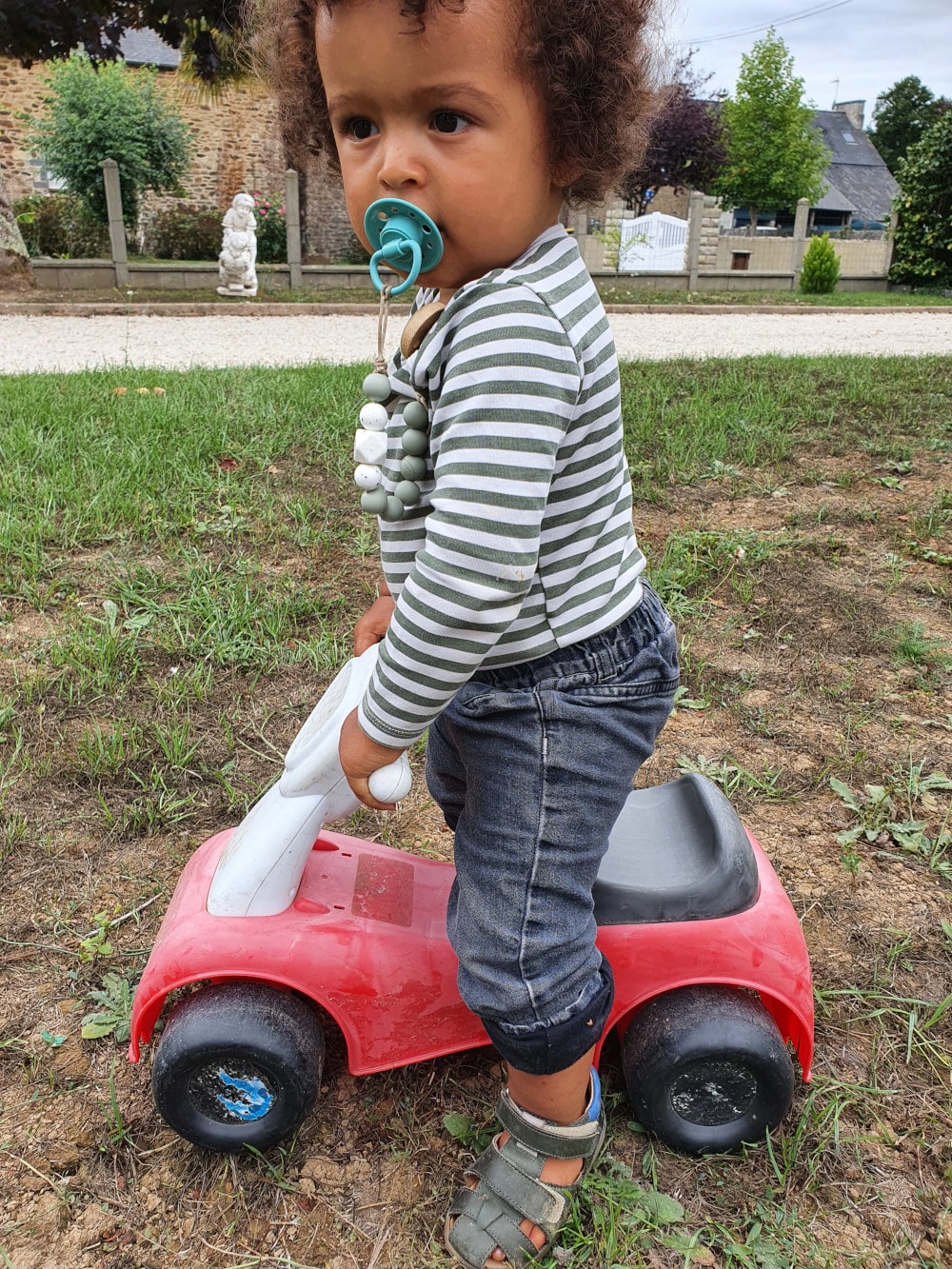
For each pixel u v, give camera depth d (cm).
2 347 942
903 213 1984
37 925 204
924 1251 146
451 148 117
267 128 2281
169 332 1091
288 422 534
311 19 134
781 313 1519
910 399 632
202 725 271
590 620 131
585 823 134
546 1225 143
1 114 2005
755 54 2947
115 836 229
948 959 199
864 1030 183
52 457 448
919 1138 162
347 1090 170
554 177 127
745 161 3017
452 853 224
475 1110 167
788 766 259
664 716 141
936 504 436
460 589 115
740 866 158
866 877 220
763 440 529
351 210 128
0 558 355
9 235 1373
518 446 114
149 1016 154
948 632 326
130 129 1884
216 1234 147
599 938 153
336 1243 146
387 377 129
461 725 134
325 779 151
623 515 136
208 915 154
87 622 315
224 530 389
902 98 6875
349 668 155
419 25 112
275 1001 152
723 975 154
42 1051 176
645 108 137
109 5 1305
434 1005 158
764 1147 159
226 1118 153
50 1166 156
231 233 1413
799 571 368
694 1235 146
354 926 156
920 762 260
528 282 119
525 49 115
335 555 374
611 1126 163
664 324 1314
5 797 240
